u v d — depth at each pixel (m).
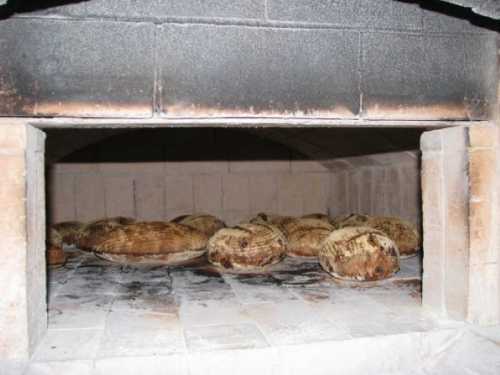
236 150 5.68
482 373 1.86
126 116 1.79
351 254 2.90
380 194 4.75
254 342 1.93
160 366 1.78
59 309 2.41
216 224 4.54
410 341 2.01
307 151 5.60
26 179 1.74
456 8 2.06
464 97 2.10
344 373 1.92
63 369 1.72
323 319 2.22
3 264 1.73
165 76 1.81
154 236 3.45
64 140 4.52
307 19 1.93
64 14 1.74
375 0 2.00
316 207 5.92
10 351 1.74
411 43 2.04
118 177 5.41
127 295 2.69
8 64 1.70
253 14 1.88
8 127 1.71
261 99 1.89
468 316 2.13
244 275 3.19
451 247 2.21
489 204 2.13
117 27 1.78
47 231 4.03
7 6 1.66
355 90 1.97
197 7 1.84
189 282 2.99
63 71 1.74
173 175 5.54
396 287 2.82
